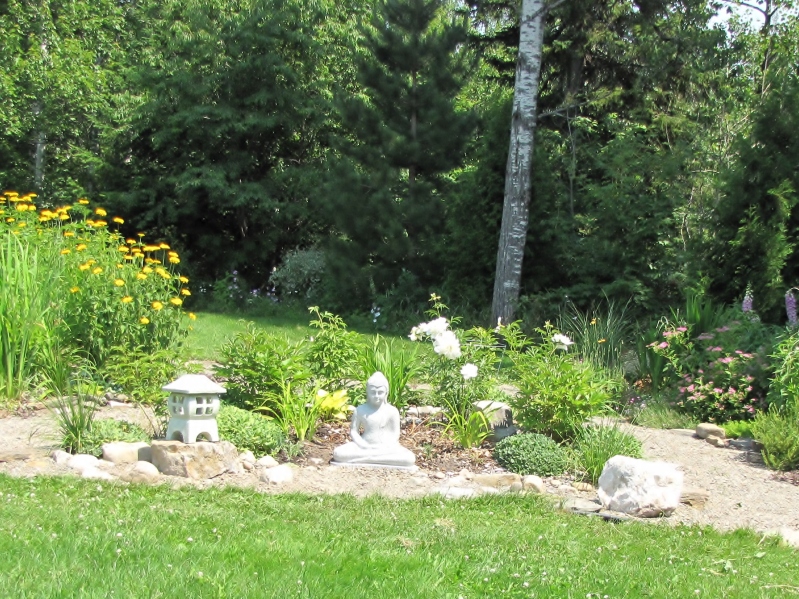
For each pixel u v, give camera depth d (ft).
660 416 33.35
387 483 22.54
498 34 70.28
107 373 29.04
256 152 72.02
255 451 23.73
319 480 22.31
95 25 76.43
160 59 72.59
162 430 25.30
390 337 53.78
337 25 74.69
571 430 26.43
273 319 60.23
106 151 73.15
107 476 20.75
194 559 14.82
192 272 70.54
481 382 27.48
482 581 15.11
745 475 25.98
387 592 14.07
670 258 48.88
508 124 55.06
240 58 68.74
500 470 24.41
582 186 61.00
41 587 12.91
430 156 59.36
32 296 29.14
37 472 20.65
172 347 31.27
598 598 14.87
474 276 56.80
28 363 28.53
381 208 58.23
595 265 51.06
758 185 39.96
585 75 69.62
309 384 29.04
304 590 13.73
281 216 70.13
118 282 29.43
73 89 70.13
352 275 59.52
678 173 51.85
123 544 15.23
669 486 21.75
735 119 58.39
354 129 61.46
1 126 70.08
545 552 17.37
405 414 29.19
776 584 16.76
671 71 65.72
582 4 64.64
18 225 34.45
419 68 60.85
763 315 38.58
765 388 32.55
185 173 67.26
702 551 18.57
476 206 55.93
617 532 19.51
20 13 71.31
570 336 40.86
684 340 36.32
